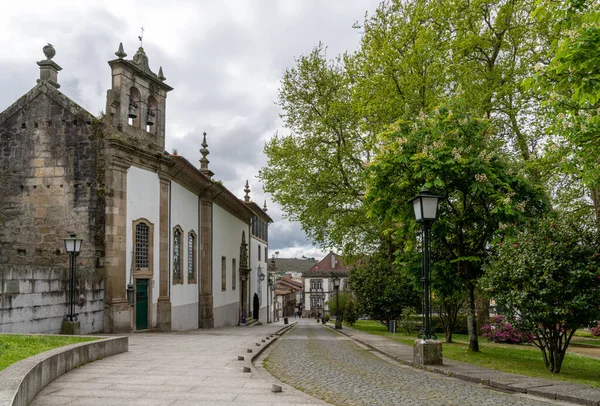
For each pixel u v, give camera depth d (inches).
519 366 478.0
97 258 826.8
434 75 940.0
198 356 512.1
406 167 594.2
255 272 2064.5
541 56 920.9
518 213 546.9
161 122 997.2
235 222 1664.6
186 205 1141.7
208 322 1242.0
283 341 830.5
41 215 849.5
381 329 1435.8
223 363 459.2
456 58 957.8
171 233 1040.8
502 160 605.9
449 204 616.7
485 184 543.8
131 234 884.6
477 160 549.3
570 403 308.7
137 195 909.2
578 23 352.8
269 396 304.7
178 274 1092.5
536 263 429.4
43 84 874.8
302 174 1207.6
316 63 1241.4
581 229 433.1
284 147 1264.8
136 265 903.1
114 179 844.6
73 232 762.2
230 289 1562.5
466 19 987.9
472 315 618.2
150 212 951.0
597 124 390.0
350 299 1893.5
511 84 935.0
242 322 1676.9
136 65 925.2
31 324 649.0
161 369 410.0
